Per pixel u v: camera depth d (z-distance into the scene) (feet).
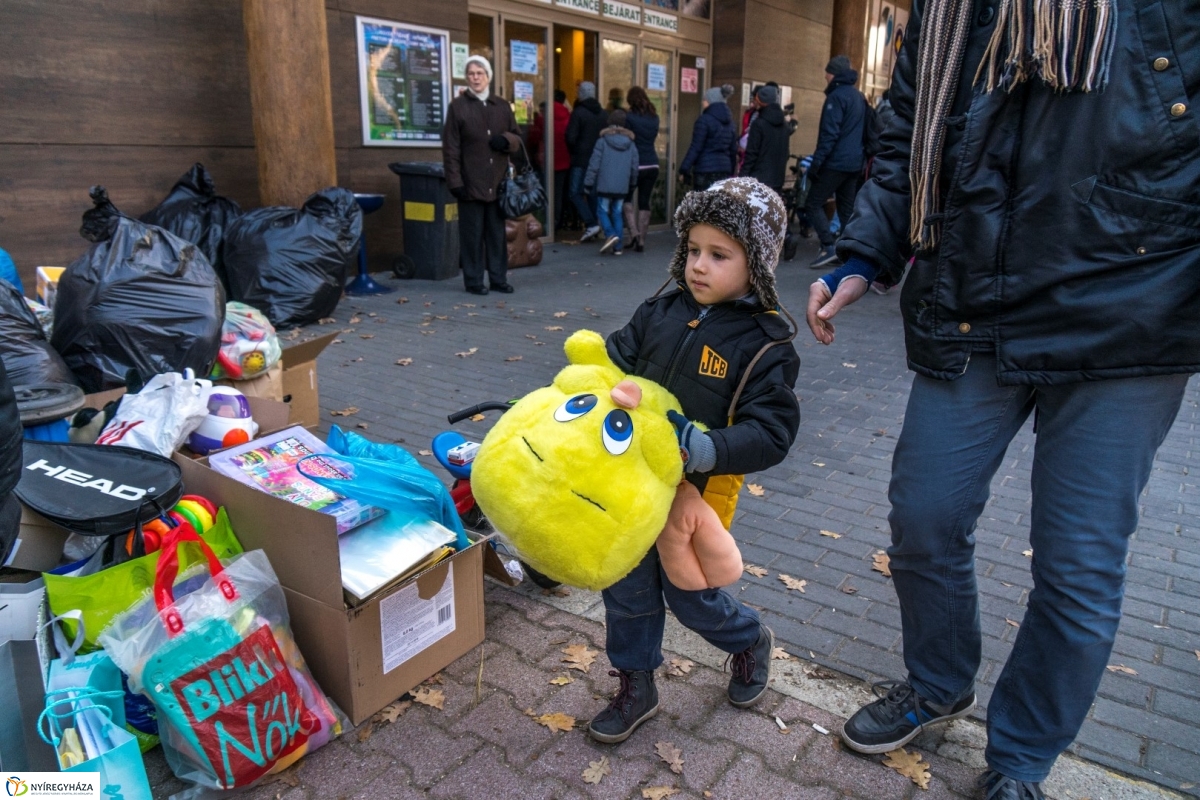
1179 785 7.14
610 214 35.65
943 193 6.18
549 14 35.22
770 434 6.27
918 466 6.61
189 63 23.03
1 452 4.70
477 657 8.69
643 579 7.12
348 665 7.43
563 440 5.78
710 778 7.15
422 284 28.43
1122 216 5.38
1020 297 5.82
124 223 12.99
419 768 7.20
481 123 24.81
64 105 20.74
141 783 5.93
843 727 7.67
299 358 13.87
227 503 7.93
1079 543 5.90
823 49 53.62
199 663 6.45
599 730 7.43
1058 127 5.49
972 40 5.85
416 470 8.61
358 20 26.89
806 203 33.09
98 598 6.75
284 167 23.41
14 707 6.01
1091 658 6.06
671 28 42.29
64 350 12.46
